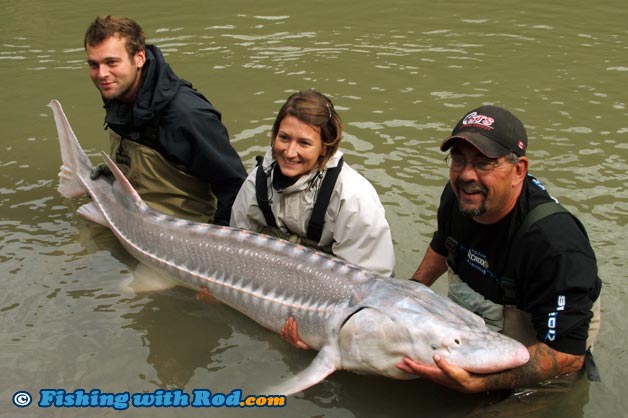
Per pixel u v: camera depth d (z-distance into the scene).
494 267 3.77
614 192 5.74
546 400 3.76
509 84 7.89
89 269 5.09
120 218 5.26
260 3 10.90
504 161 3.41
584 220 5.36
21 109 7.57
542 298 3.56
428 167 6.20
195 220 5.63
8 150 6.76
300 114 4.19
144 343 4.36
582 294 3.50
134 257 5.20
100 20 4.98
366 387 3.92
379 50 8.94
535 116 7.12
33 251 5.28
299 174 4.38
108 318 4.57
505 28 9.70
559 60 8.56
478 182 3.47
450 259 4.06
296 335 4.13
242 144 6.67
